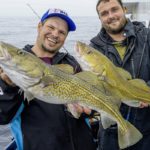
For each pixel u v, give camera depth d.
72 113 1.37
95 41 1.86
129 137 1.40
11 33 25.00
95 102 1.39
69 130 1.49
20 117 1.47
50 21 1.59
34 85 1.29
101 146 1.83
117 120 1.43
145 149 1.75
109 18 1.81
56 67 1.35
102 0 1.82
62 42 1.61
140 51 1.78
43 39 1.59
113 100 1.44
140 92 1.65
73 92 1.35
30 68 1.28
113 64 1.70
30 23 48.44
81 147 1.51
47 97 1.31
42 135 1.45
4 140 3.13
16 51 1.28
